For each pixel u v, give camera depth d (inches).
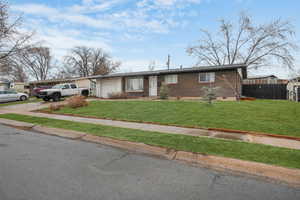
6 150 179.9
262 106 392.5
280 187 111.7
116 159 157.4
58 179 119.0
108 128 265.6
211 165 144.0
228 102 454.0
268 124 259.9
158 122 301.0
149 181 117.9
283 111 338.0
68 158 158.6
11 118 377.7
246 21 1058.7
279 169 129.4
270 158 147.7
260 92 704.4
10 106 590.6
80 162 149.4
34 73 1723.7
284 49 954.1
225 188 109.7
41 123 317.1
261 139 205.6
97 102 547.2
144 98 642.2
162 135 221.3
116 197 98.5
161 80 674.8
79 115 389.4
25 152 173.9
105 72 1678.2
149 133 232.5
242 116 308.0
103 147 192.5
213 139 202.2
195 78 608.1
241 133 232.7
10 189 105.5
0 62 825.5
